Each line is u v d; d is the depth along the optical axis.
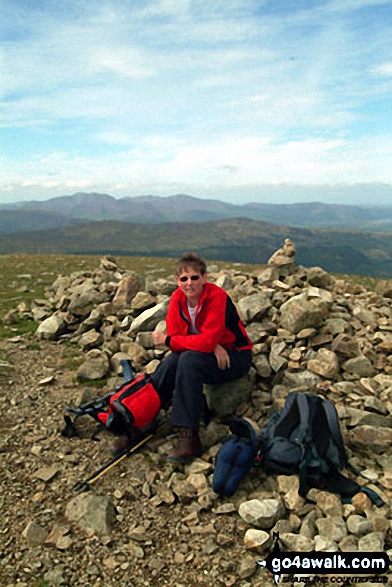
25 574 1.53
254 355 2.98
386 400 2.66
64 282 5.59
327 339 3.13
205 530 1.76
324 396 2.72
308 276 4.34
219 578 1.55
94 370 3.23
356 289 4.94
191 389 2.21
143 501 1.95
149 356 3.32
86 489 2.01
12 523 1.79
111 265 5.96
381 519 1.74
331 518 1.77
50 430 2.54
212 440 2.37
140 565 1.60
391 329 3.48
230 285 4.27
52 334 4.06
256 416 2.59
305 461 1.94
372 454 2.27
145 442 2.37
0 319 4.88
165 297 4.10
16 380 3.23
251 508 1.80
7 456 2.27
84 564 1.59
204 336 2.27
